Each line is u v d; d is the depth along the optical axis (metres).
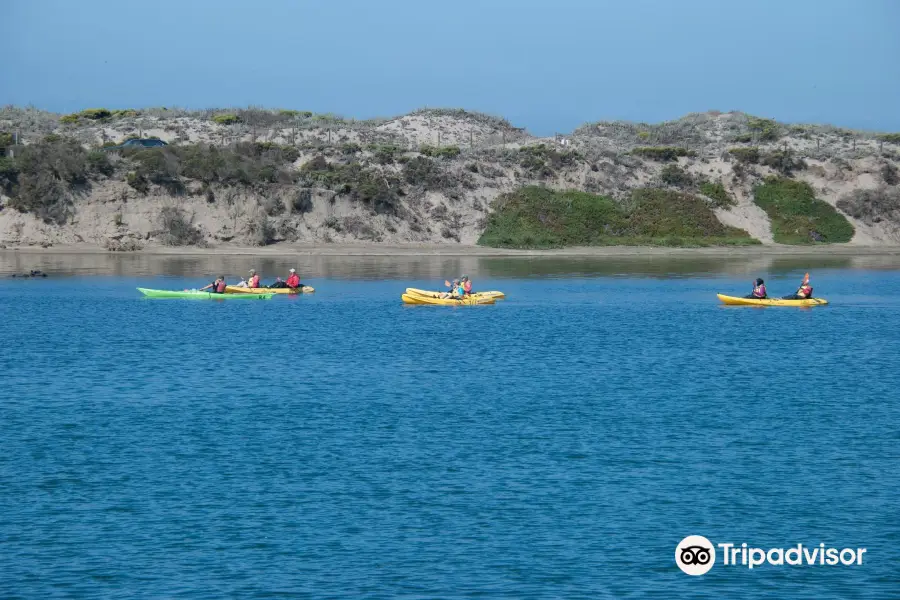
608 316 99.44
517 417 55.41
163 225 164.38
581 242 181.75
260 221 167.62
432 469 45.44
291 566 35.19
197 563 35.38
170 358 73.94
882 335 87.19
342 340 83.25
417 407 57.91
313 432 51.84
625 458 47.22
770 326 92.75
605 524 38.97
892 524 39.25
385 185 180.75
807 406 58.50
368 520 39.19
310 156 190.50
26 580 34.09
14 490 42.31
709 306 107.88
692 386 64.50
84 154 170.50
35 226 161.38
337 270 143.12
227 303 107.81
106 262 147.38
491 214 183.75
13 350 76.75
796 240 190.38
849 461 47.00
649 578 34.66
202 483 43.34
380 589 33.59
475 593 33.38
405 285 125.69
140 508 40.34
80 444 49.34
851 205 199.62
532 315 100.00
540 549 36.66
